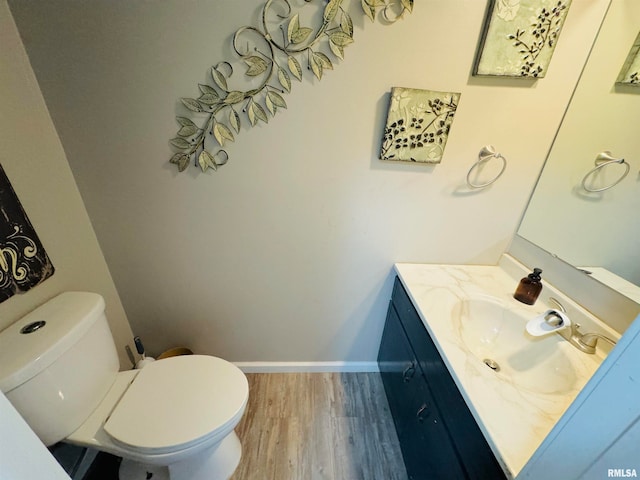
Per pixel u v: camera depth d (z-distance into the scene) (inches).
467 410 27.8
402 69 36.9
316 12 33.8
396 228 48.5
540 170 44.2
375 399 59.0
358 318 58.1
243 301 54.2
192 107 37.6
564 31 35.6
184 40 34.1
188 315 55.0
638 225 31.1
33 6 31.0
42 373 29.9
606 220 34.6
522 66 36.5
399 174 43.9
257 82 36.8
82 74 34.8
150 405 37.1
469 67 37.0
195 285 51.8
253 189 43.8
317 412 55.7
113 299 50.3
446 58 36.4
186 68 35.5
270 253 49.5
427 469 35.8
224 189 43.4
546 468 18.1
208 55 35.1
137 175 41.4
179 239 47.0
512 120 40.5
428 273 49.2
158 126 38.5
